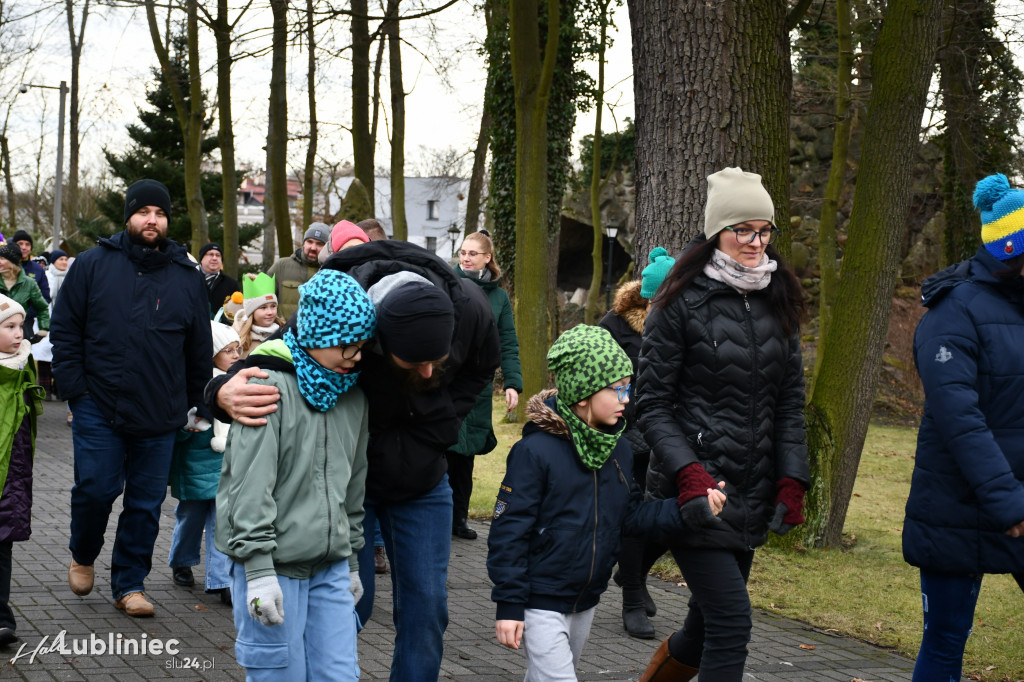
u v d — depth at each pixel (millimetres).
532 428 3475
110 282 4977
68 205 35812
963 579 3631
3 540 4355
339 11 11367
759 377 3664
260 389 2895
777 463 3723
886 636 5539
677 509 3490
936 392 3549
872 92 7762
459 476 7410
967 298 3621
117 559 5062
